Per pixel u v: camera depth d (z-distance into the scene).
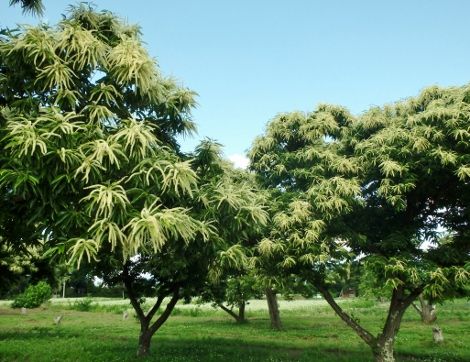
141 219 3.99
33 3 5.98
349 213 9.02
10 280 12.40
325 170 8.95
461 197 8.49
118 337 18.70
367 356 12.41
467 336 18.70
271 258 8.86
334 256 8.91
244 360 11.76
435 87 8.66
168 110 6.01
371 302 43.03
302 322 27.09
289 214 8.53
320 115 9.42
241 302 25.39
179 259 7.05
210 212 5.47
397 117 8.98
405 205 7.81
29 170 4.16
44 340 16.67
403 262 7.94
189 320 29.45
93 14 5.57
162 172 4.36
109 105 5.01
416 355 13.38
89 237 4.24
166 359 11.47
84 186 4.38
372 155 8.16
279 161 9.59
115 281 12.26
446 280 7.68
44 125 4.36
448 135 7.61
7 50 4.90
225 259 6.00
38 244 6.09
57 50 4.95
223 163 7.07
